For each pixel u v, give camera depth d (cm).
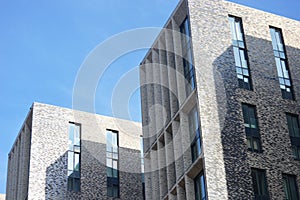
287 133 4153
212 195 3647
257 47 4444
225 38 4341
